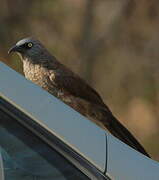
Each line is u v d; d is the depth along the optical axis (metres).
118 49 26.08
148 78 24.41
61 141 5.76
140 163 6.04
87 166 5.77
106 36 26.19
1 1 25.62
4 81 5.78
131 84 24.48
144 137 21.34
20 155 5.67
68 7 26.28
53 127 5.77
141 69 24.80
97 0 26.50
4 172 5.68
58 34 26.09
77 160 5.75
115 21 26.38
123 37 26.23
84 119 5.96
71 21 26.28
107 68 25.47
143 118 22.02
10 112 5.67
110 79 24.95
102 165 5.84
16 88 5.79
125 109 23.25
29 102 5.77
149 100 23.14
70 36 26.12
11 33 25.41
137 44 25.89
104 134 6.00
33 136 5.70
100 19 26.50
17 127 5.67
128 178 5.90
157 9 26.06
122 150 6.01
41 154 5.69
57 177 5.68
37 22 25.95
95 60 25.92
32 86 5.88
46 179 5.67
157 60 25.28
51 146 5.72
